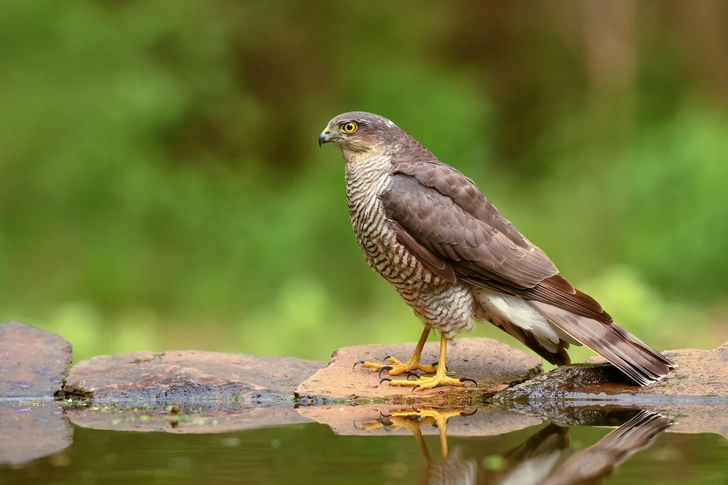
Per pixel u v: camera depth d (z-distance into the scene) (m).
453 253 6.60
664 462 4.84
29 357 6.85
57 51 16.50
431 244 6.63
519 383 6.53
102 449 5.18
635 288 11.94
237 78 18.72
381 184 6.81
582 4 19.98
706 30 19.58
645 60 20.00
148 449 5.16
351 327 13.09
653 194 16.20
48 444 5.30
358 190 6.93
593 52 19.58
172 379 6.49
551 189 17.70
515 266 6.59
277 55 19.05
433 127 17.78
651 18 20.00
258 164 18.09
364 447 5.17
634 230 15.95
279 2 18.94
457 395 6.39
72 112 16.06
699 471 4.66
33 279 15.16
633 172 16.69
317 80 19.14
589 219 16.44
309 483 4.49
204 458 4.95
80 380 6.55
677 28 19.88
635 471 4.68
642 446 5.15
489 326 12.59
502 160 19.81
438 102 18.05
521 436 5.40
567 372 6.40
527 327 6.68
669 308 13.55
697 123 17.11
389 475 4.65
